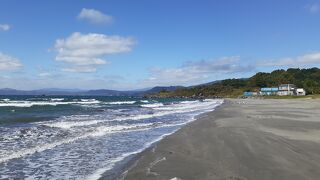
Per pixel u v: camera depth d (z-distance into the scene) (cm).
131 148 1588
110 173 1102
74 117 3338
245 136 1769
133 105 7081
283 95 15288
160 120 3175
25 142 1684
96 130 2228
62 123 2575
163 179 979
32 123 2581
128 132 2209
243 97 16825
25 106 5866
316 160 1176
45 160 1291
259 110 4450
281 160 1180
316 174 995
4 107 5412
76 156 1378
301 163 1130
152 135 2075
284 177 969
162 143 1631
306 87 16662
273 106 5778
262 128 2152
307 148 1407
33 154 1401
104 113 4091
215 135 1852
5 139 1766
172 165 1148
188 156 1305
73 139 1820
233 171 1048
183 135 1903
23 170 1136
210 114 3688
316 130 2038
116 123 2756
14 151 1441
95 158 1344
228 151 1373
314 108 4966
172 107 6188
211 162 1186
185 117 3569
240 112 4012
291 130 2034
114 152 1478
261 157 1238
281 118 2991
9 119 2984
